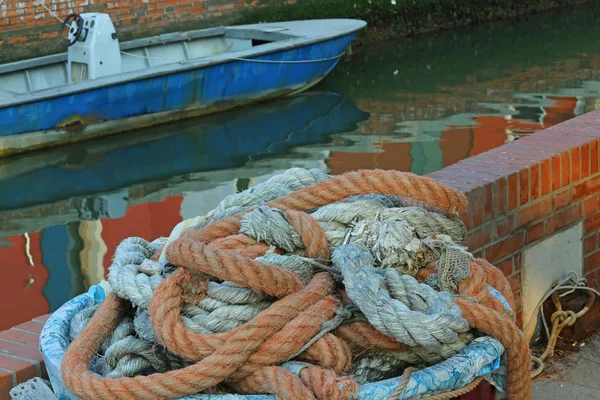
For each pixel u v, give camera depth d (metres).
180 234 2.58
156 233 8.56
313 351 2.14
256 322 2.12
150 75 11.80
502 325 2.22
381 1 19.48
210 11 17.25
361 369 2.20
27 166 10.84
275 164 10.78
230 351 2.06
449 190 2.48
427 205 2.61
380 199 2.63
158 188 9.99
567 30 20.05
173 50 14.05
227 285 2.26
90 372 2.11
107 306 2.34
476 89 14.41
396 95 14.19
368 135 11.82
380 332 2.20
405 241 2.37
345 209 2.50
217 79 12.70
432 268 2.43
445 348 2.16
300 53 13.49
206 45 14.48
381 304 2.13
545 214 4.02
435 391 2.09
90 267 7.62
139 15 16.31
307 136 11.89
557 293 4.12
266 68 13.21
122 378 2.05
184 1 16.86
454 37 19.67
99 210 9.27
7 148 11.04
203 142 11.76
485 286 2.39
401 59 17.41
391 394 2.02
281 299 2.21
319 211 2.53
